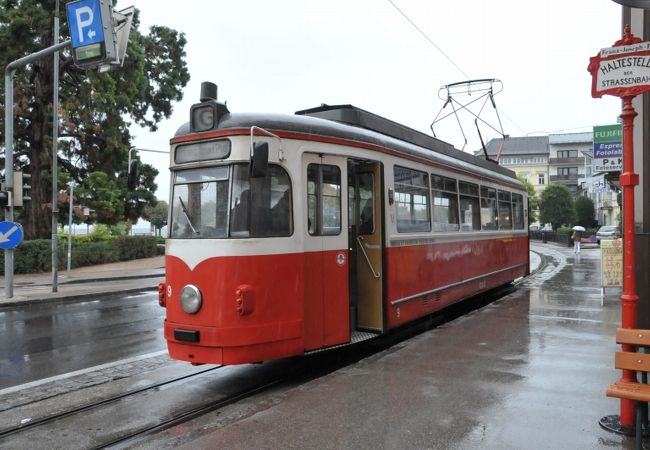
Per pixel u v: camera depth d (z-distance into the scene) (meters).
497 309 10.77
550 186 67.56
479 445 4.32
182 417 5.75
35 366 8.16
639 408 4.13
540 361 6.75
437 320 11.94
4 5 24.14
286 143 6.76
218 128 6.62
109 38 11.49
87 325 11.70
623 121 4.59
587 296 12.72
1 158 28.12
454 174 11.21
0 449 5.06
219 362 6.22
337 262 7.29
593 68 4.67
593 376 6.09
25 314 13.70
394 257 8.41
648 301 5.73
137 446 4.86
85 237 30.84
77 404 6.30
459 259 11.25
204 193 6.68
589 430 4.57
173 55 32.19
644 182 5.78
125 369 7.84
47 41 25.08
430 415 4.97
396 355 7.12
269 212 6.57
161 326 11.45
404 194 8.92
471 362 6.73
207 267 6.37
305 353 6.80
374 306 8.18
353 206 8.30
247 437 4.59
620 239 12.34
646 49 4.44
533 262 26.98
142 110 31.52
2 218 27.22
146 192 30.50
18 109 24.56
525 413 4.98
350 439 4.49
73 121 25.67
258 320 6.36
